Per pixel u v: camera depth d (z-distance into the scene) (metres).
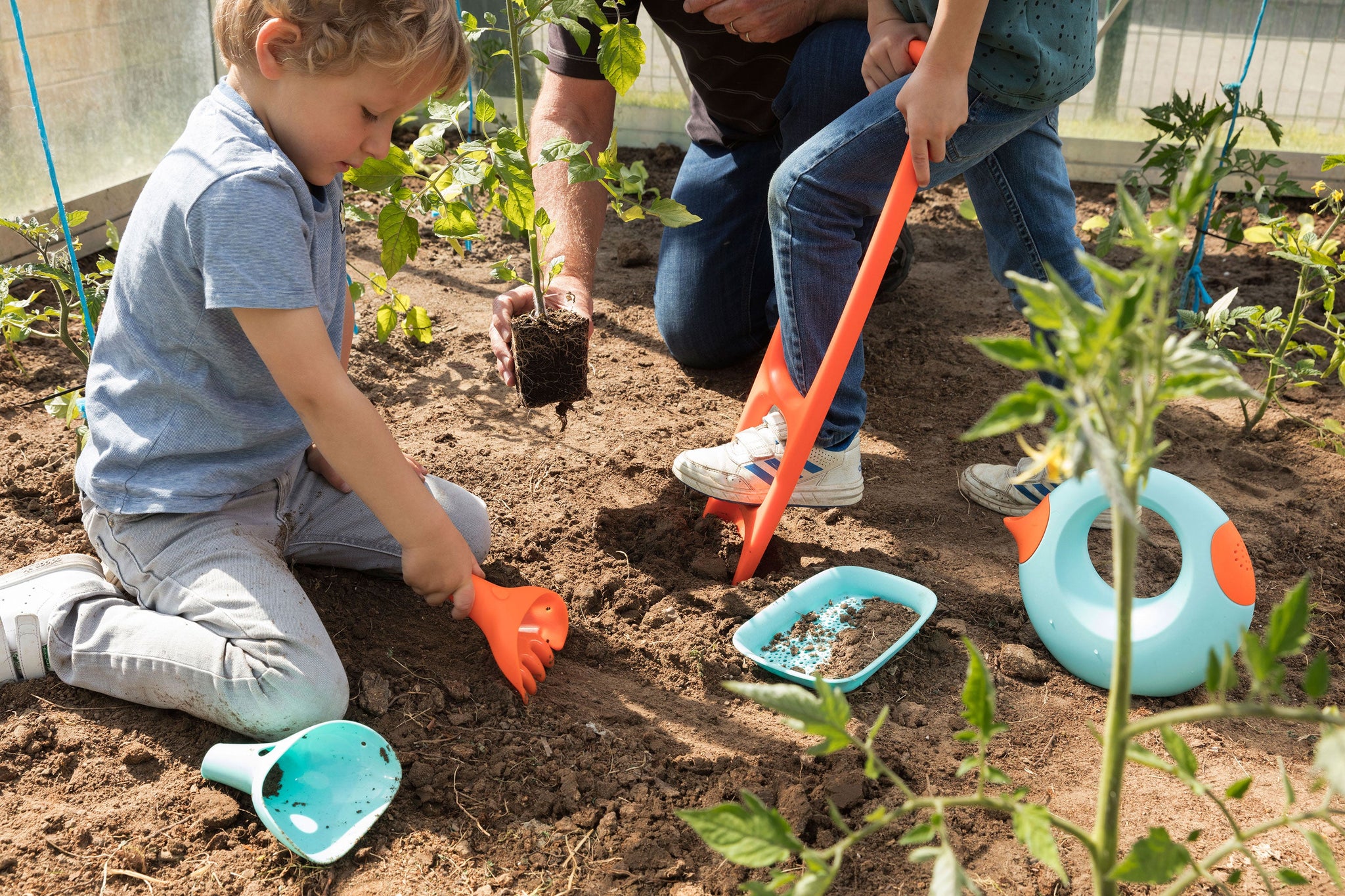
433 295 3.25
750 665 1.87
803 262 2.06
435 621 1.94
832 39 2.22
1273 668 0.80
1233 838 1.52
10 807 1.51
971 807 1.58
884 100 1.94
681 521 2.26
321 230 1.71
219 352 1.65
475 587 1.75
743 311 2.87
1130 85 4.16
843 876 1.46
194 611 1.67
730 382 2.92
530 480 2.38
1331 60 3.94
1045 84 1.93
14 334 2.46
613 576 2.08
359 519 1.99
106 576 1.86
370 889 1.42
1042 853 0.87
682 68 4.35
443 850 1.49
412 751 1.64
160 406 1.70
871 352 3.07
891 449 2.63
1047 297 0.78
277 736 1.61
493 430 2.59
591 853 1.49
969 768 0.93
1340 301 3.27
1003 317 3.28
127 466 1.71
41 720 1.65
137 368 1.70
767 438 2.18
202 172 1.53
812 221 2.02
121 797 1.54
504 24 4.30
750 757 1.67
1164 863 0.90
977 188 2.28
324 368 1.56
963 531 2.30
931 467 2.55
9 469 2.29
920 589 1.96
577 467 2.44
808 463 2.19
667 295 2.86
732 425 2.68
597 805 1.57
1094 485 1.81
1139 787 1.63
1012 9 1.86
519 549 2.14
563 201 2.42
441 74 1.60
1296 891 1.42
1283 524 2.31
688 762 1.65
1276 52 3.99
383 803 1.52
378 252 3.50
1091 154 4.26
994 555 2.22
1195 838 0.92
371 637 1.88
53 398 2.25
